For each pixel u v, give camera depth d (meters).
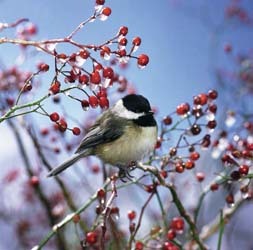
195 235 8.08
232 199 8.60
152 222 10.70
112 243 8.16
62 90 6.14
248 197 8.09
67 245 10.36
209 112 8.44
